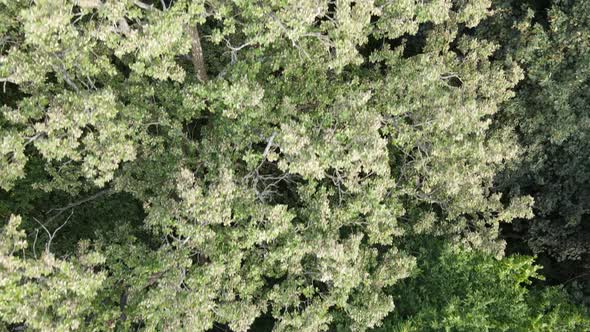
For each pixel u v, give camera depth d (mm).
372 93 10820
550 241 14008
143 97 9891
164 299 8070
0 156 7426
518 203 11766
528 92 13320
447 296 11055
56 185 10789
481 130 11102
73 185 10844
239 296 10430
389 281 10117
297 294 9828
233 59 10133
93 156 8055
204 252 8633
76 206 13008
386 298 9523
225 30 9141
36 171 12016
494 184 14398
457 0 12648
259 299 10109
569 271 14617
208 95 8852
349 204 9656
